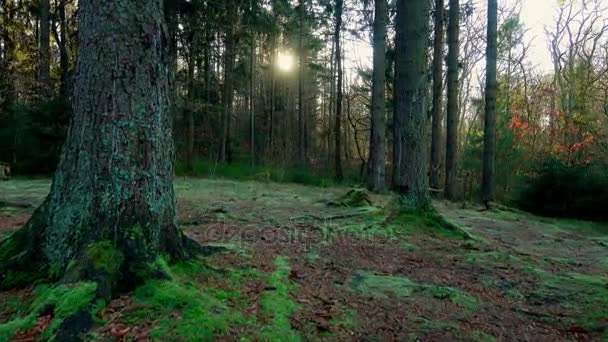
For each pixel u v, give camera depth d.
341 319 2.61
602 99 14.70
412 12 5.79
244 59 19.55
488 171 10.36
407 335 2.49
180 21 12.83
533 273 3.87
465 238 5.32
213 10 13.67
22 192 7.85
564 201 9.37
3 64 12.45
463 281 3.57
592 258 4.84
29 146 11.26
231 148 19.08
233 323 2.30
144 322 2.18
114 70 2.69
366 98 22.28
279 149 19.52
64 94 11.46
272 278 3.14
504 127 15.64
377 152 11.08
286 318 2.49
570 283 3.60
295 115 29.61
